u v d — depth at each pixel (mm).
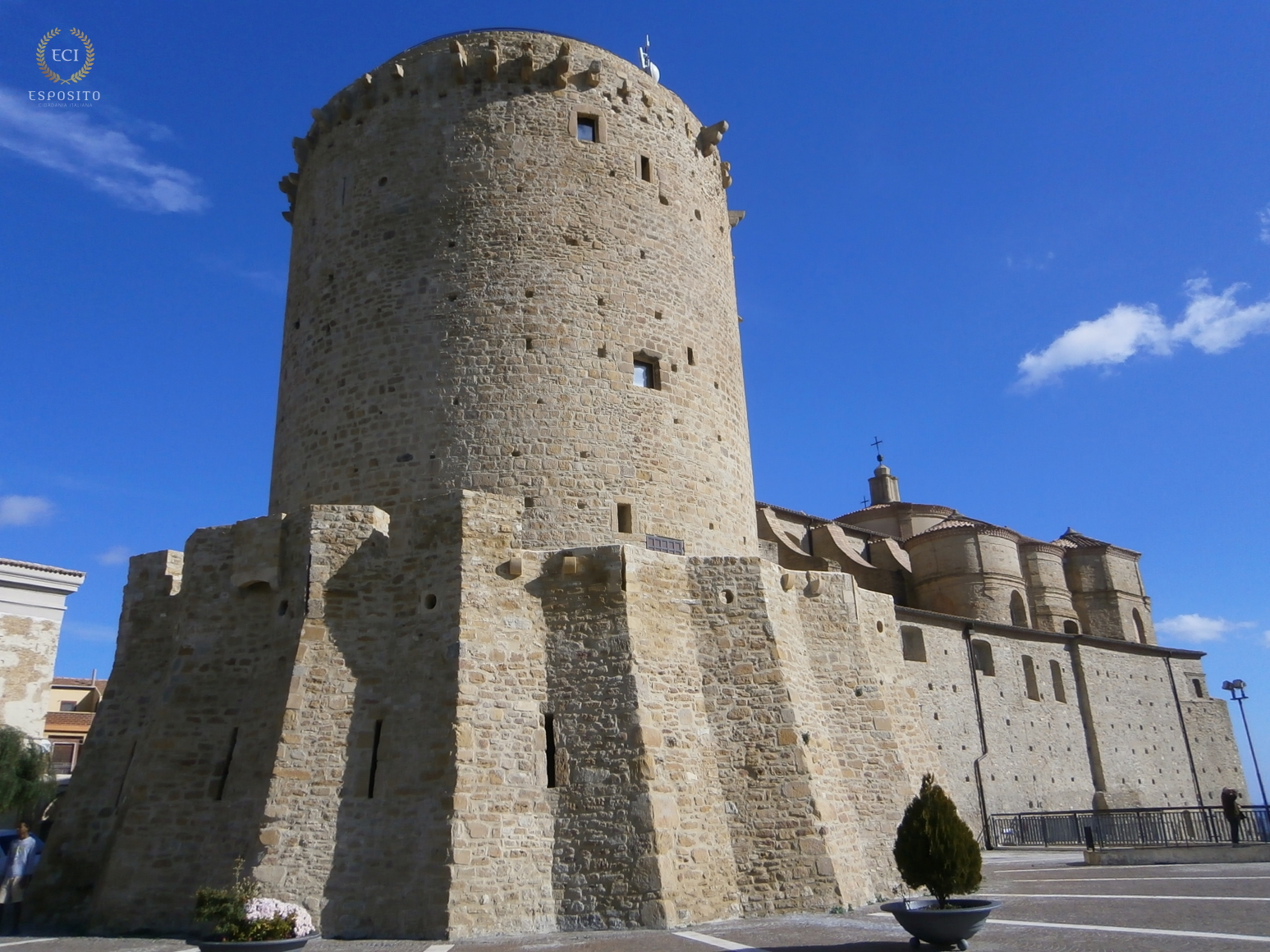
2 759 27656
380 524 21234
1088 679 49438
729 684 21047
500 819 17812
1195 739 54375
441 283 24656
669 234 27016
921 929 13961
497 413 23375
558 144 26219
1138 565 63438
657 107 28219
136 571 24359
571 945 15266
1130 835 38500
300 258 28125
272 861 17469
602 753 18891
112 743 22188
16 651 35625
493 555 20328
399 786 18188
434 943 15961
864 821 22641
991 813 40188
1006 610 50719
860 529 51875
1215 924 14992
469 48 27016
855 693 24000
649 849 17750
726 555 25297
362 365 24594
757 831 19656
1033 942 14055
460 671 18672
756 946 14711
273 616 20828
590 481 23328
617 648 19906
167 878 18719
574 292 24828
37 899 20281
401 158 26312
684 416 25359
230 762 19781
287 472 25547
